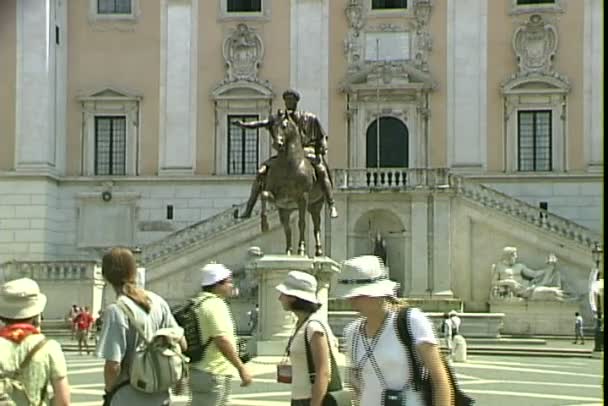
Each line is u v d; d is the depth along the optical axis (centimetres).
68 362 3319
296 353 1064
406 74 5406
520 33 5375
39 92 5381
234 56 5528
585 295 4722
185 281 4953
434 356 832
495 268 4762
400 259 4966
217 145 5506
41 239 5338
